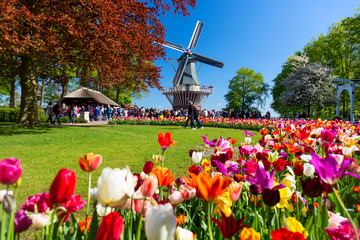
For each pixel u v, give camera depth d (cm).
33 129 1099
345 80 2330
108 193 79
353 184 224
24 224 80
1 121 2008
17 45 784
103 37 922
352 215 144
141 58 1209
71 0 986
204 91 4409
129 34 1080
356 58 2828
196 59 4244
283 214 128
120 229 65
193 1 1254
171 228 58
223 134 1201
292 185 131
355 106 2941
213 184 82
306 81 2500
